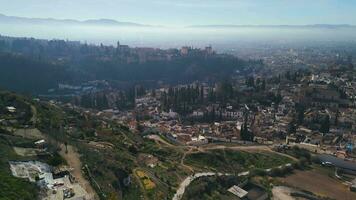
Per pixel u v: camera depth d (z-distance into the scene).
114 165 108.25
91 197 85.12
